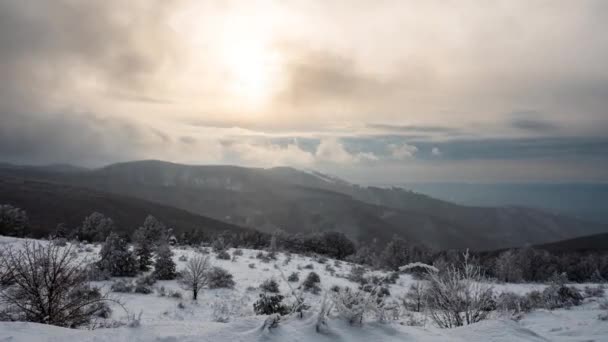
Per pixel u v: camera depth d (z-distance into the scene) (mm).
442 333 4633
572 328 7363
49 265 6172
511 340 4387
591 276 43719
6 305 6238
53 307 6070
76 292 6500
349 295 4715
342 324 4293
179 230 98312
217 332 3820
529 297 15109
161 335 3775
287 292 18188
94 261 19344
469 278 6824
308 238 55562
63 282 6258
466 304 6594
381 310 4707
